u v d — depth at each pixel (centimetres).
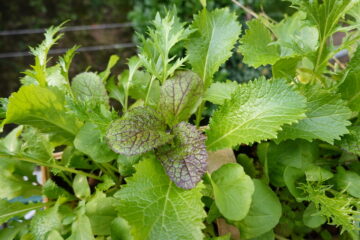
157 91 38
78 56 113
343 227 28
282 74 35
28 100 30
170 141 30
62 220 31
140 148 27
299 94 28
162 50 33
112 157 31
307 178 31
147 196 28
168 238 25
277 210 30
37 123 32
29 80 36
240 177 29
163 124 31
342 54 52
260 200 30
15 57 119
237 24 36
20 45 123
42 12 133
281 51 35
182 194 28
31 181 37
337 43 62
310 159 34
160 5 83
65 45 119
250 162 35
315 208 32
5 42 124
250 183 28
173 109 32
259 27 35
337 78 36
